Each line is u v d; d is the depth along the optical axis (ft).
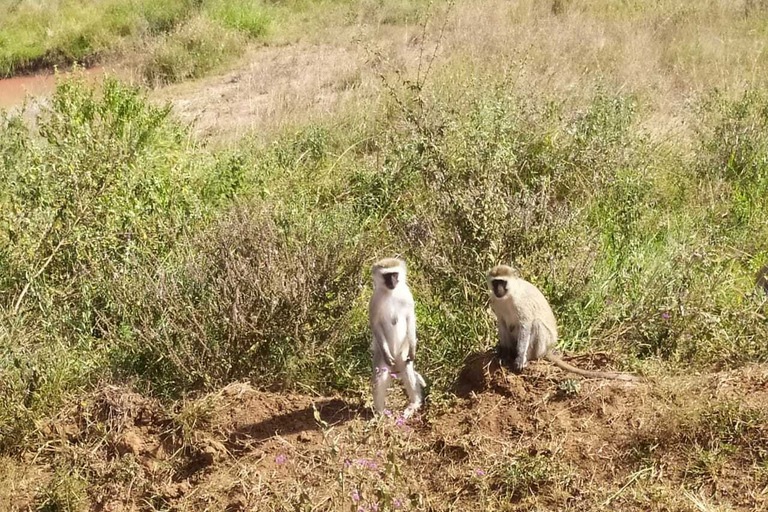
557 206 28.60
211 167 33.09
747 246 29.76
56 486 23.82
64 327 27.17
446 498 22.68
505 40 46.68
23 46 65.51
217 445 24.11
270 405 25.02
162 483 23.85
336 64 49.08
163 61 55.26
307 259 26.91
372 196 32.19
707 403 23.27
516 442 23.40
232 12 62.23
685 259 27.40
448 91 37.01
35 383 25.48
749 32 48.24
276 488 23.24
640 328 25.99
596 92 36.01
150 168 31.83
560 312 26.48
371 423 23.85
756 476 22.22
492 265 26.61
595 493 22.39
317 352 26.30
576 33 48.29
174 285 26.58
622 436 23.18
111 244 28.53
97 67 60.08
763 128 34.22
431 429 23.95
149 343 25.94
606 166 31.76
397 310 24.54
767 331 25.43
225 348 25.84
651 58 44.96
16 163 31.76
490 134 32.22
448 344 26.16
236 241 27.81
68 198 28.73
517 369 24.50
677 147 34.42
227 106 45.78
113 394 25.22
